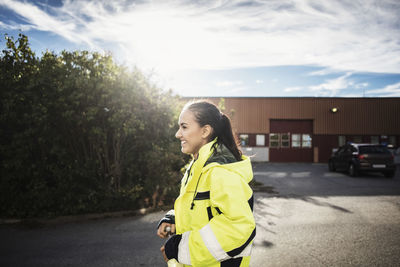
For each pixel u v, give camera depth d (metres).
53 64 5.92
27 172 5.55
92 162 5.84
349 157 13.10
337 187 9.73
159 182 6.34
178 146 6.73
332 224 5.21
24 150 5.52
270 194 8.39
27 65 6.05
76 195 5.72
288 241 4.32
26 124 5.66
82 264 3.55
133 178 6.60
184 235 1.05
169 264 1.13
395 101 22.27
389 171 12.28
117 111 5.77
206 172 1.10
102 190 5.95
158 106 6.29
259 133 22.34
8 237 4.57
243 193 1.04
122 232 4.80
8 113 5.38
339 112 22.39
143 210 6.10
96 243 4.27
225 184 1.02
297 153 22.48
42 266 3.49
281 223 5.29
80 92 5.55
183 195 1.14
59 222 5.40
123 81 5.82
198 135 1.24
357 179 11.95
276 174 13.92
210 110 1.24
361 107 22.34
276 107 22.39
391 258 3.67
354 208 6.52
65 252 3.93
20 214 5.45
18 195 5.52
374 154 12.34
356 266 3.45
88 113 5.40
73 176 5.70
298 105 22.41
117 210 5.98
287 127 22.67
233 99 22.38
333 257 3.71
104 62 6.05
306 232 4.74
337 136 22.36
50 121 5.53
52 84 5.43
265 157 22.38
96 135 5.81
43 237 4.56
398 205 6.83
